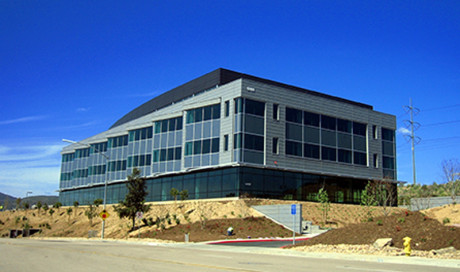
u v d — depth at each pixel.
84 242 31.25
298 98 50.25
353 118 55.09
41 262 15.34
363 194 49.41
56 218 65.94
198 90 58.84
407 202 61.53
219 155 46.97
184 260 16.59
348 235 23.83
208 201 46.44
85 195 74.75
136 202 41.91
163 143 54.69
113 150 67.50
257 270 13.32
